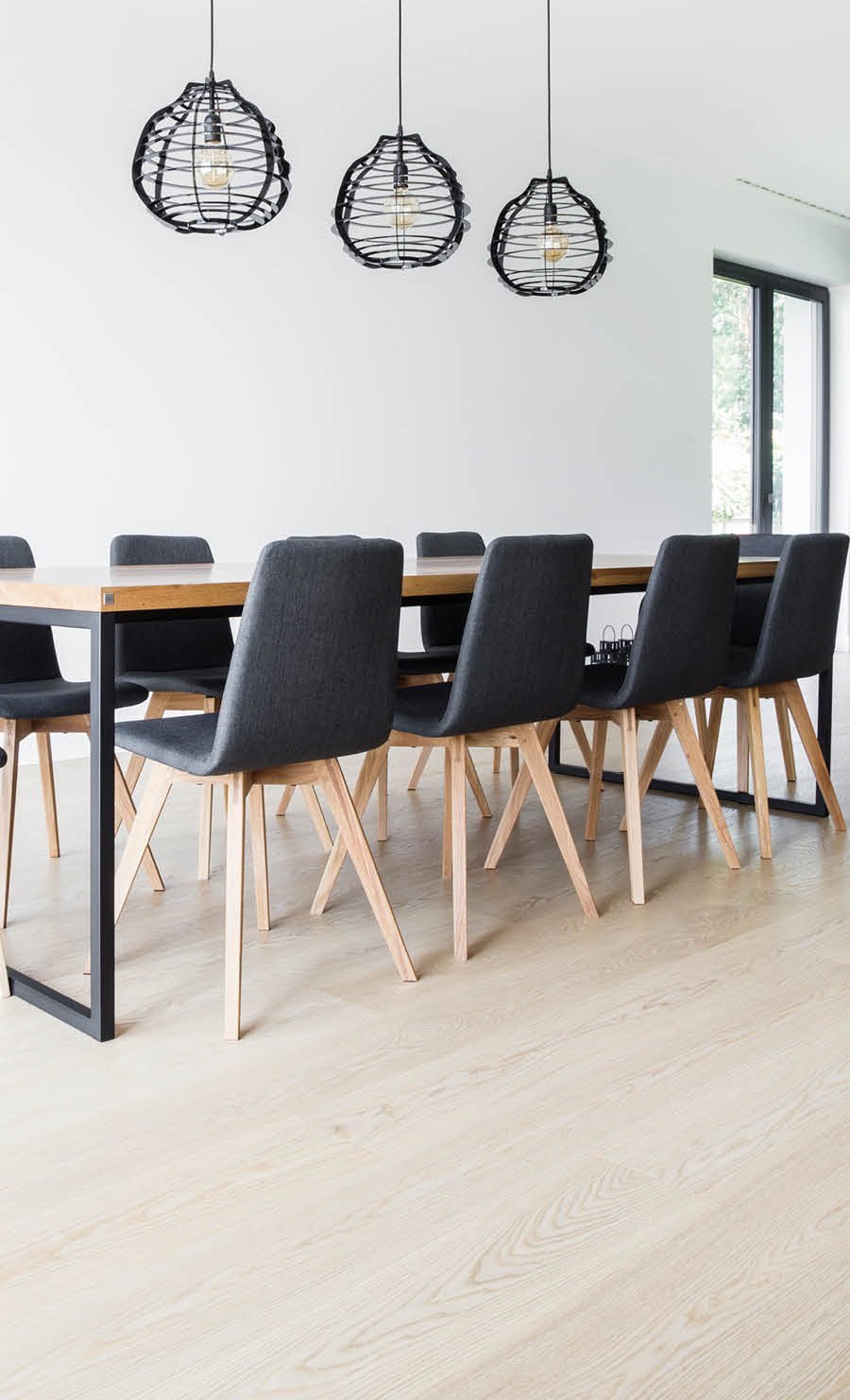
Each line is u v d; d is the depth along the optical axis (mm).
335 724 2039
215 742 1909
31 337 4129
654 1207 1453
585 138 5965
